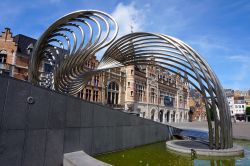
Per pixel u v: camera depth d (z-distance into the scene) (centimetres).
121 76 3753
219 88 1309
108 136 1094
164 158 1070
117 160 970
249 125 2375
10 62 2414
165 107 4809
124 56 1627
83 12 1155
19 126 643
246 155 1212
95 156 987
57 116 784
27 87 678
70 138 841
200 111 6725
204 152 1142
